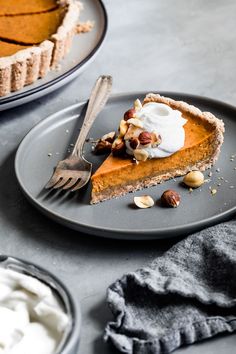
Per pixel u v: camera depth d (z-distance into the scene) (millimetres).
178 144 701
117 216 659
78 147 722
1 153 749
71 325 497
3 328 494
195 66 893
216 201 675
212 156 724
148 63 899
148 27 970
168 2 1026
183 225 629
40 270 527
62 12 907
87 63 834
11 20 904
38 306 507
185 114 752
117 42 939
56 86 807
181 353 544
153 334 539
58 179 691
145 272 584
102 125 769
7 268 533
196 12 1002
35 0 939
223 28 966
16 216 670
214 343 551
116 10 1008
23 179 697
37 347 491
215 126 723
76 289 597
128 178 690
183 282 574
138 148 689
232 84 864
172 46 931
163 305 567
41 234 651
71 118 771
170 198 667
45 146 738
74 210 665
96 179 673
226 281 580
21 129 787
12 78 789
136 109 730
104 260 625
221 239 609
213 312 562
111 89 800
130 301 572
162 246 640
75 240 645
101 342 554
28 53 787
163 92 798
